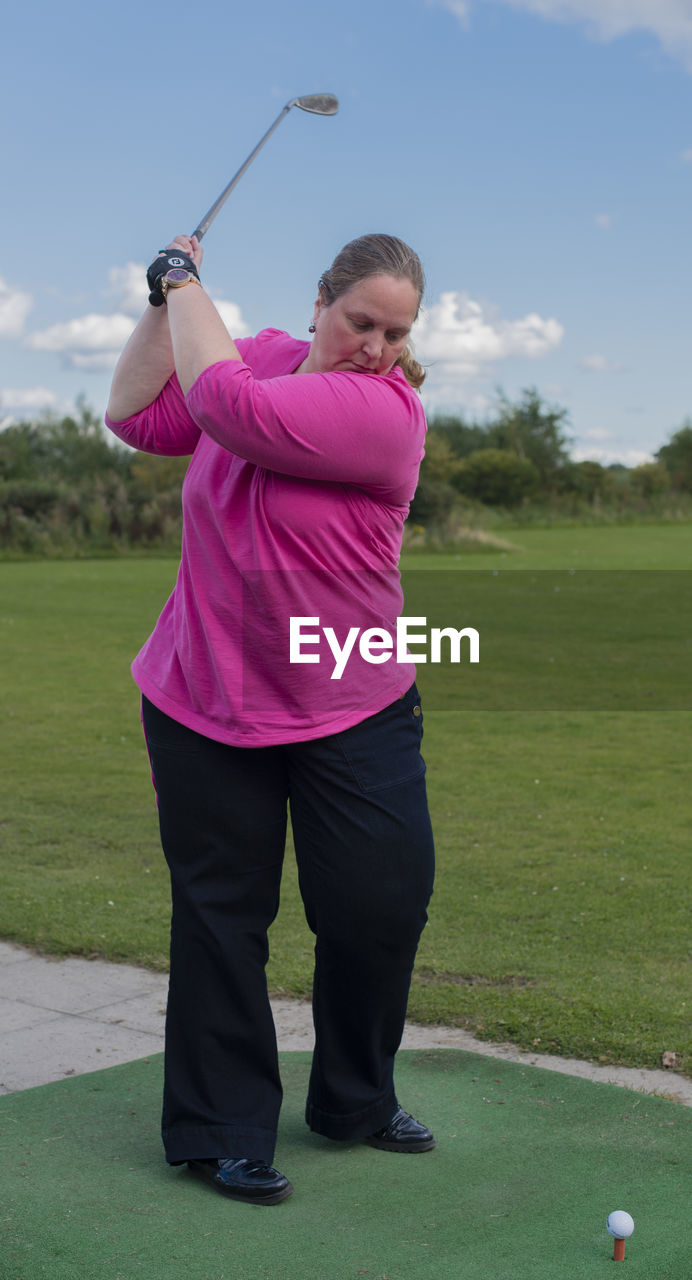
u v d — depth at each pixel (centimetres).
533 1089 283
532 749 809
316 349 225
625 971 388
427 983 375
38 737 837
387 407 215
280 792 238
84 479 3562
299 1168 242
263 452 212
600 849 551
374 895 230
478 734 866
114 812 621
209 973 235
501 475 4862
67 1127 259
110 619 1605
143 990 371
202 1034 234
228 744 229
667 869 516
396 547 234
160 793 240
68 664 1198
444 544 3178
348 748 229
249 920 239
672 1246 210
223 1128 232
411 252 217
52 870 510
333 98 269
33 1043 324
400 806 232
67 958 402
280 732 226
